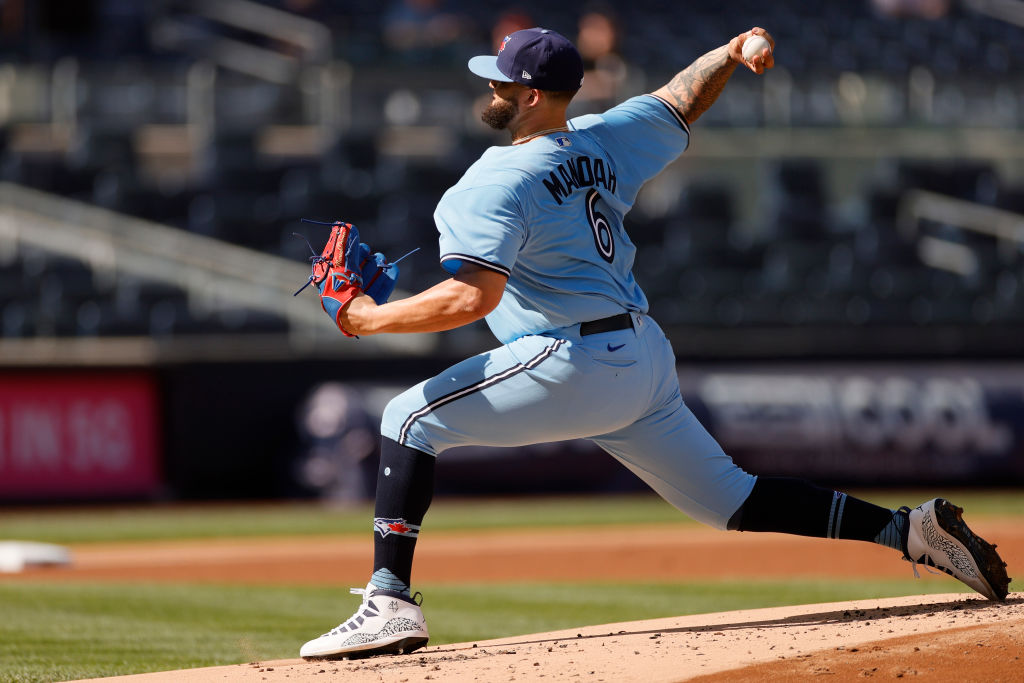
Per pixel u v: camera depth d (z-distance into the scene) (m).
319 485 42.22
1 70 54.03
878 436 44.81
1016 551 23.33
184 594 23.27
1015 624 11.15
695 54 65.00
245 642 16.28
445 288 11.41
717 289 49.84
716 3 71.06
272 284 46.69
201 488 42.78
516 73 12.09
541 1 69.31
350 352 44.09
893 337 47.31
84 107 54.25
